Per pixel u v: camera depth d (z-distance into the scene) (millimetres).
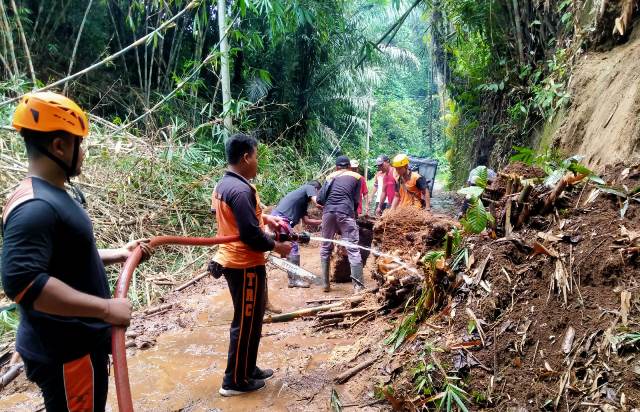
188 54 11023
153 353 3461
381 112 22234
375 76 12789
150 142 7000
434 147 24422
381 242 4562
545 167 3150
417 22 19422
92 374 1679
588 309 2070
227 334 3785
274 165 8945
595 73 4664
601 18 4848
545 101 5586
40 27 9484
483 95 8734
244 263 2666
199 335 3773
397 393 2307
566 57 5473
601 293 2098
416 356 2438
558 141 4953
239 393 2758
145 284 4996
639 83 3477
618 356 1864
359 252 4688
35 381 1637
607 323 1975
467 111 9570
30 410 2750
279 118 11359
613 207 2422
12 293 1369
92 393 1687
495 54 7602
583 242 2307
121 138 6871
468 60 8867
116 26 10352
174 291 4934
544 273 2330
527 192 2629
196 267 5699
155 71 10867
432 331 2521
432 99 23844
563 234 2398
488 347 2221
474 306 2424
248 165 2721
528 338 2154
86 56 10055
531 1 6793
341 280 5184
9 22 7992
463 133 10781
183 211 6371
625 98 3707
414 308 3086
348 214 4688
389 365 2541
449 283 2668
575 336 2027
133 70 10719
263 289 2770
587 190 2602
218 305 4430
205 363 3258
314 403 2562
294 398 2648
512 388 2029
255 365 2811
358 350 3004
